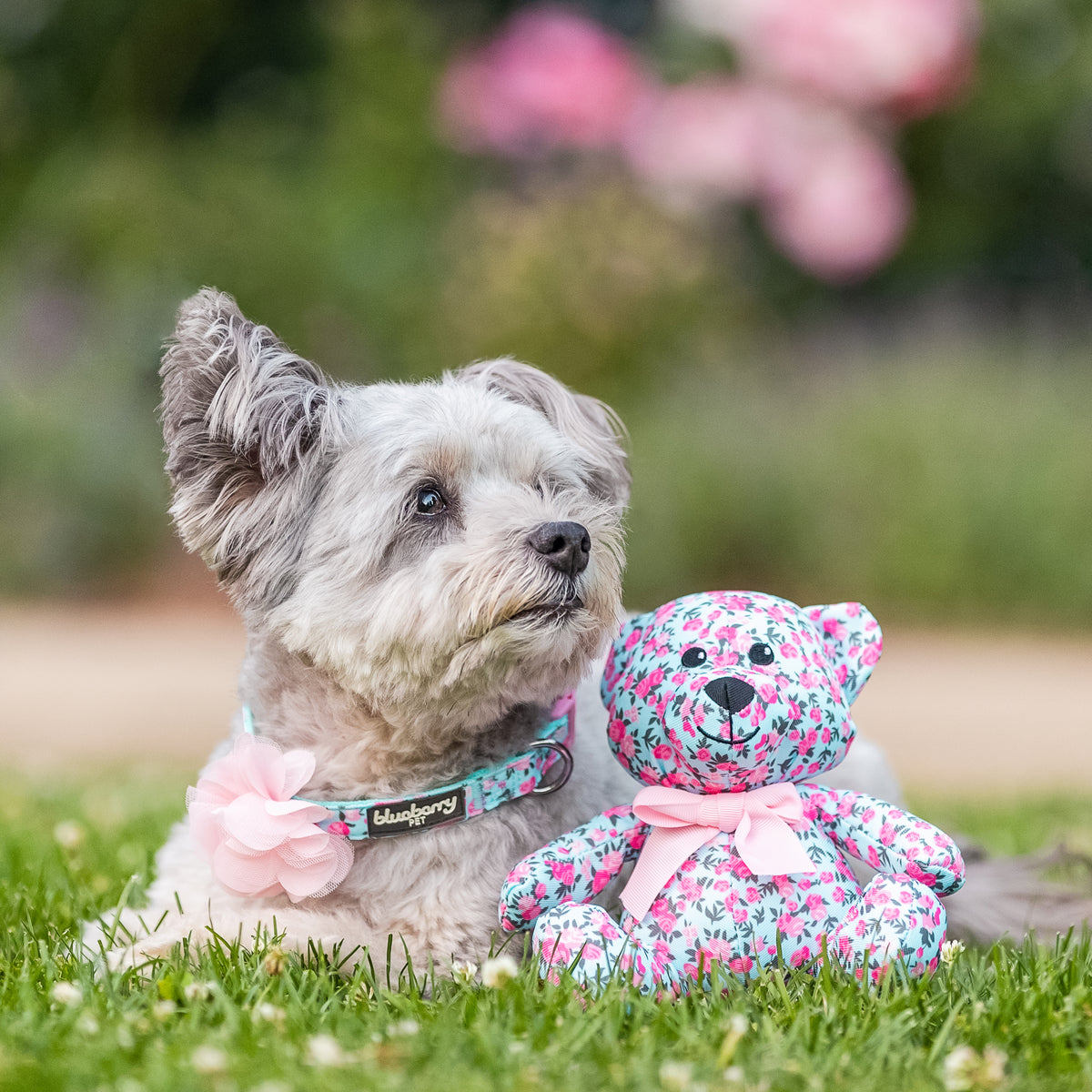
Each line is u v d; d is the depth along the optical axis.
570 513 3.24
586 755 3.28
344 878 2.98
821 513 10.83
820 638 2.96
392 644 2.96
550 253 11.46
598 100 13.48
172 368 3.12
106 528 11.87
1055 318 15.50
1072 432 11.27
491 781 3.00
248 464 3.20
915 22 13.60
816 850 2.79
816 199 13.67
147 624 11.11
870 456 11.02
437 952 2.91
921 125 15.05
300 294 13.28
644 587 10.73
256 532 3.17
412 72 14.53
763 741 2.73
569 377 11.36
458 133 13.91
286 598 3.16
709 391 11.59
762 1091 2.23
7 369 12.90
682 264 11.74
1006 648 10.31
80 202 13.66
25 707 8.32
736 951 2.72
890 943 2.71
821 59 13.70
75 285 13.66
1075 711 8.46
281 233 13.50
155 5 15.27
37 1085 2.20
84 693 8.75
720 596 2.97
